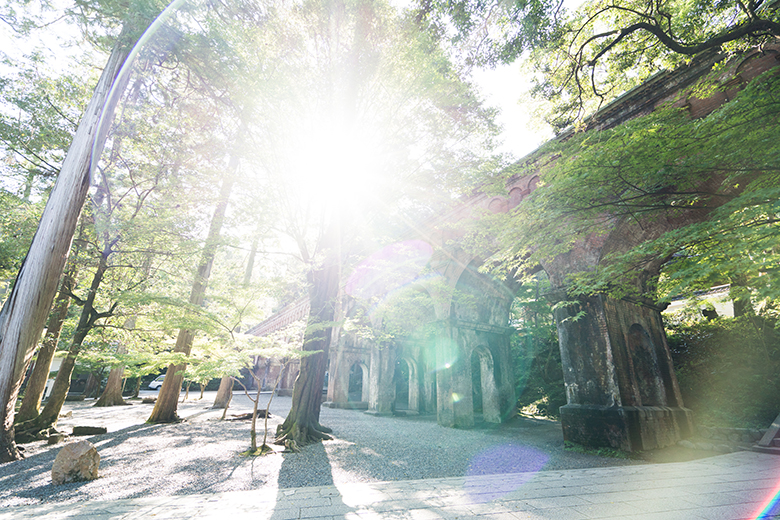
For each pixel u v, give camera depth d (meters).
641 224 9.95
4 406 8.16
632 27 7.30
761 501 5.09
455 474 7.44
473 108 10.42
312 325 10.49
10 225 10.83
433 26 9.21
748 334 13.73
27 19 9.86
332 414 20.02
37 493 5.91
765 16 6.37
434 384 23.59
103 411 18.33
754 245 4.09
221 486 6.25
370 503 5.14
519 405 20.97
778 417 9.98
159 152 11.91
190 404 23.83
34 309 8.44
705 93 7.17
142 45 9.05
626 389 9.84
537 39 8.49
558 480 6.59
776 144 4.33
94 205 11.74
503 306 18.33
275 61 9.61
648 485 6.11
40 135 10.74
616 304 10.90
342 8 9.70
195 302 14.87
